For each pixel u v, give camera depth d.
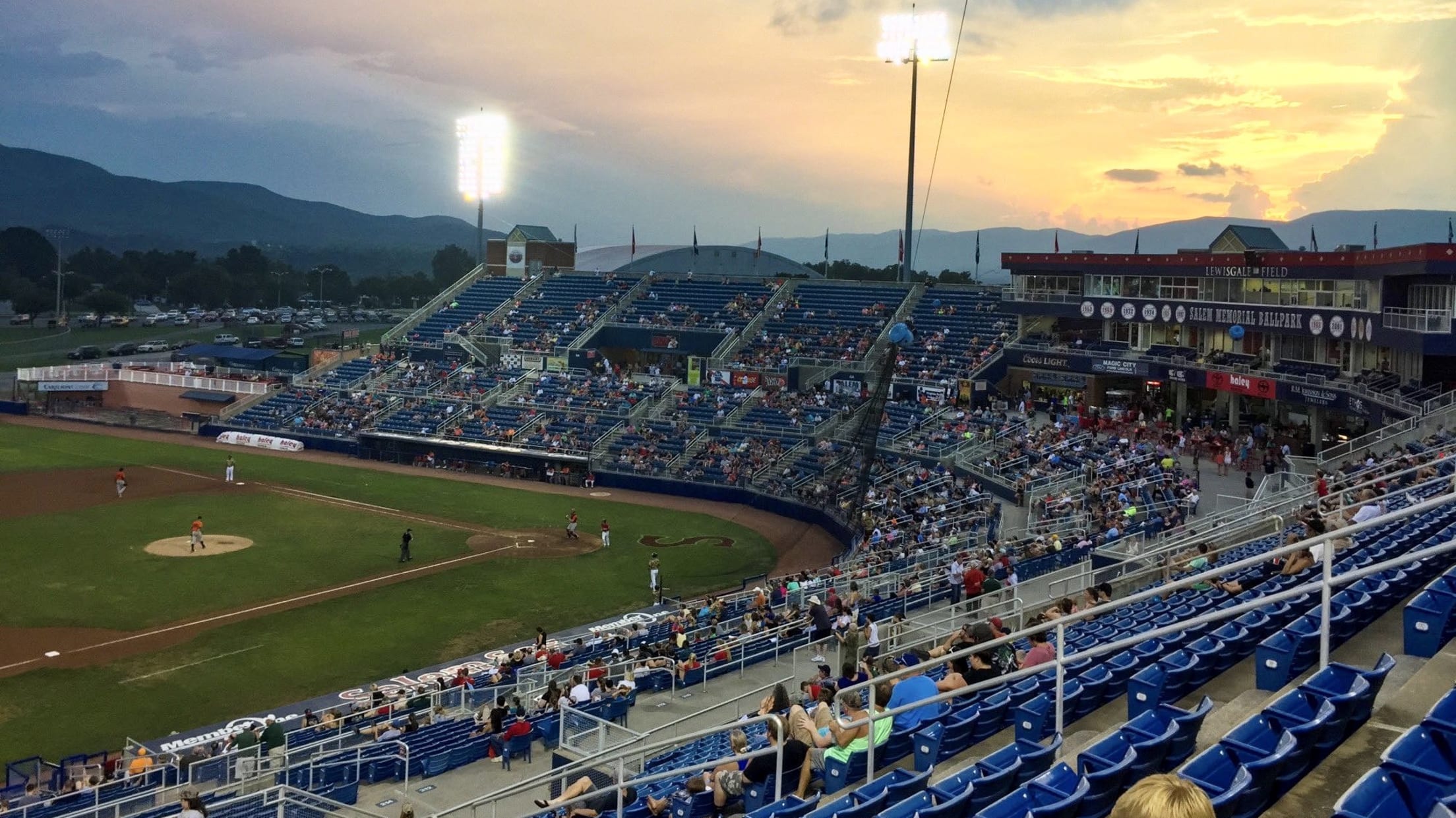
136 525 57.09
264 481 70.94
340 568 49.94
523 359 91.56
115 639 39.47
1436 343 44.47
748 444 72.50
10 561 49.25
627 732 23.62
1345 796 7.38
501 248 109.06
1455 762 7.99
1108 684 15.04
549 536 57.78
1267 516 31.84
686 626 37.25
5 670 36.19
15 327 165.50
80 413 96.94
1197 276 64.62
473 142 117.81
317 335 162.38
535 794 24.58
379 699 32.06
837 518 59.31
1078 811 9.28
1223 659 14.49
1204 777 8.95
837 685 20.55
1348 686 10.52
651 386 83.06
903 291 86.31
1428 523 20.44
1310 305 57.00
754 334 86.62
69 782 25.84
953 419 66.69
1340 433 56.50
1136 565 32.81
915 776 12.03
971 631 17.27
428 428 81.88
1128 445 55.16
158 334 160.12
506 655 36.69
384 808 24.12
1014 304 74.94
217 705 33.66
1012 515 49.88
